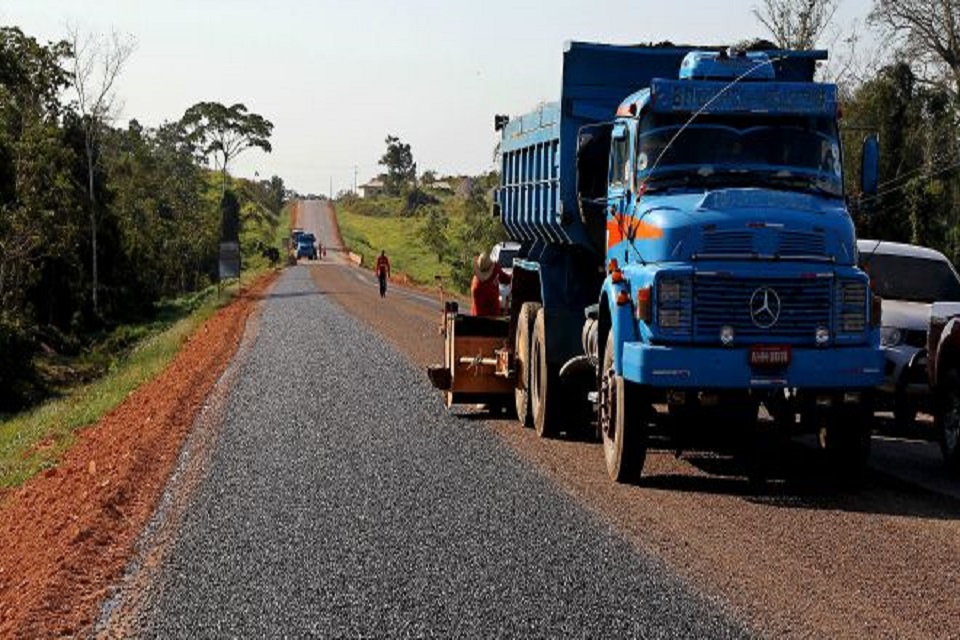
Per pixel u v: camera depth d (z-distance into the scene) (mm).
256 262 125500
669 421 12055
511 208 17875
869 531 9875
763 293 11164
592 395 12938
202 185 169250
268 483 12461
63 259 54844
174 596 8578
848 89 43375
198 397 20297
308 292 66250
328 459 13742
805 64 14070
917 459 13516
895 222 37938
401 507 11094
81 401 25359
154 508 11586
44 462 16031
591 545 9523
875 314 11383
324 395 19656
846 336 11273
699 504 11000
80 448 16797
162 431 16469
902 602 7930
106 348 50781
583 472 12680
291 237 155000
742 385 11039
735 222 11336
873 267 17250
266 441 15188
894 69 43844
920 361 15188
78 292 56406
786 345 11086
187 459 14227
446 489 11875
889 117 42625
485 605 8039
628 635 7359
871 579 8453
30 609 8336
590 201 13445
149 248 82250
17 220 49375
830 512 10625
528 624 7625
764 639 7223
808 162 12539
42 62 60062
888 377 15508
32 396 35906
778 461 13164
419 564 9117
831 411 11492
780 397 11461
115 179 92812
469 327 17281
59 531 10852
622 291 11867
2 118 56188
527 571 8828
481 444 14664
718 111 12492
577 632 7445
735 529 9977
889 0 49688
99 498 11883
